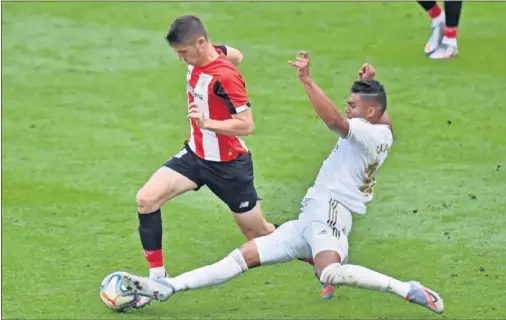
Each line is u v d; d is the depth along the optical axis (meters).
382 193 26.61
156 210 20.52
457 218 25.03
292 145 30.31
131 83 36.16
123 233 24.61
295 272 22.44
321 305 20.80
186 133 31.55
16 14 43.88
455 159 28.89
